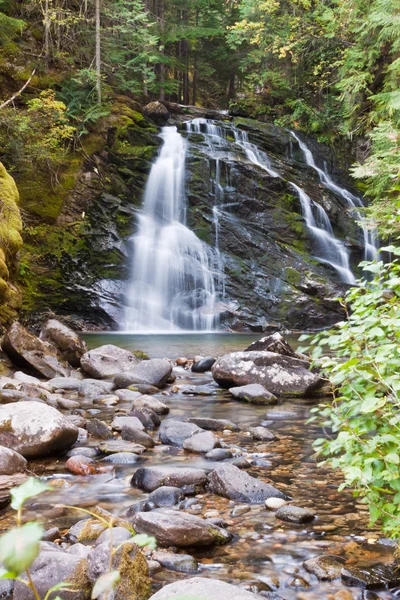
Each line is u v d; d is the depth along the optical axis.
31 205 17.92
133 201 20.08
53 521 3.16
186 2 29.41
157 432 5.29
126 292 17.84
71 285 17.28
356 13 17.89
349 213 23.02
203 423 5.44
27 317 15.91
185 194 20.41
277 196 21.20
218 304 18.14
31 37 21.23
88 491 3.69
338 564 2.59
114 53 22.77
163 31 26.38
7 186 11.52
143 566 2.42
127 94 24.77
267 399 6.69
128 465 4.26
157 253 18.61
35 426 4.46
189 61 33.28
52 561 2.41
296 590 2.41
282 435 5.18
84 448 4.55
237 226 19.86
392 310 2.60
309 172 24.33
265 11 25.19
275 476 3.99
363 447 2.30
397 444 2.25
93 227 18.50
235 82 35.88
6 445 4.35
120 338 14.72
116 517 3.13
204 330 17.78
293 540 2.92
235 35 26.02
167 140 22.00
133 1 23.34
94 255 18.02
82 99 20.95
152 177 20.53
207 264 18.94
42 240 17.55
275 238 20.27
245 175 21.16
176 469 3.81
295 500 3.52
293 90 28.67
